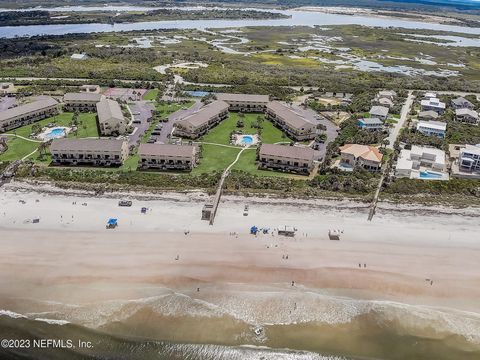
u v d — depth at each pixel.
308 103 198.88
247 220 107.25
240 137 159.00
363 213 111.31
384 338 77.06
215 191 118.06
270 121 176.75
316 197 117.31
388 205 114.69
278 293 85.81
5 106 185.38
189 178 125.69
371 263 93.88
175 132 158.50
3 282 87.38
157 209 111.12
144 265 92.00
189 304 82.94
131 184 122.50
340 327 79.12
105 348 73.44
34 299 83.50
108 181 123.50
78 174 126.81
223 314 81.06
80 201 114.19
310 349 74.44
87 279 88.25
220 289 86.56
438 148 153.38
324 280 89.19
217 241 99.50
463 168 134.62
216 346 74.44
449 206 115.12
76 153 133.75
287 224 105.94
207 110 168.50
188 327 78.12
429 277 90.44
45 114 173.75
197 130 156.12
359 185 122.62
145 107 189.38
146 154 131.38
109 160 134.62
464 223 108.69
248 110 187.62
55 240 98.81
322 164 135.25
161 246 97.50
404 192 122.25
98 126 166.25
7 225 103.75
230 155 143.62
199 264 92.62
